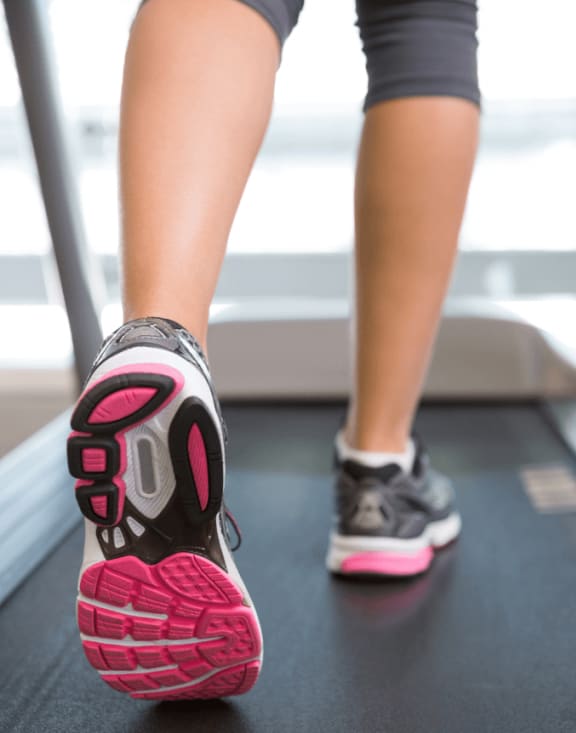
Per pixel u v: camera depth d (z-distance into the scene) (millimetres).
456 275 2967
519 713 726
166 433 571
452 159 822
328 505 1294
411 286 875
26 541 1130
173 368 548
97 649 649
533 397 1883
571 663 812
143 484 591
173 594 622
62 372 1898
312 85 2914
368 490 998
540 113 2924
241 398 1936
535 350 1859
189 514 604
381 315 895
